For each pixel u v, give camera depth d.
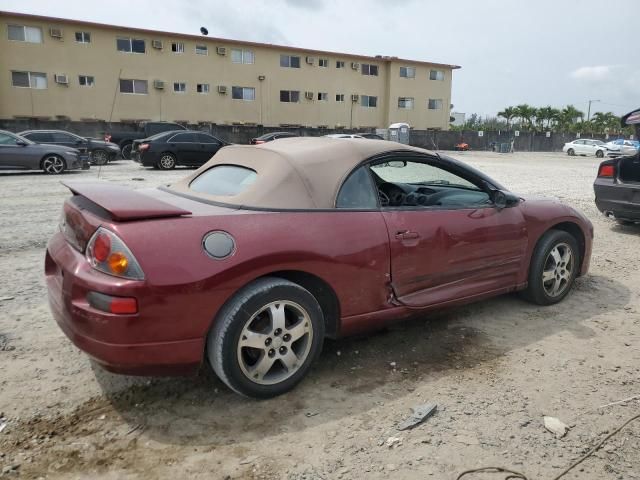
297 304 2.88
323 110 40.25
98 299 2.45
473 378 3.20
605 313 4.34
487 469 2.35
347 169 3.27
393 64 41.91
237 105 36.88
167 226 2.60
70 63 31.27
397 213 3.39
